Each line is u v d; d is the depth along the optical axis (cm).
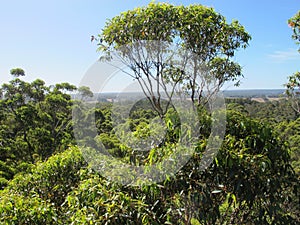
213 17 419
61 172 304
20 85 1443
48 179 302
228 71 420
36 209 214
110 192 204
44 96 1512
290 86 516
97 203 195
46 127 1326
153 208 207
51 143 1286
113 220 188
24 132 1309
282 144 233
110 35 410
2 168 1024
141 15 400
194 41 406
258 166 208
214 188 215
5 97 1427
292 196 248
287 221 223
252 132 232
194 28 399
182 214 213
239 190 210
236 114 247
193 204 211
